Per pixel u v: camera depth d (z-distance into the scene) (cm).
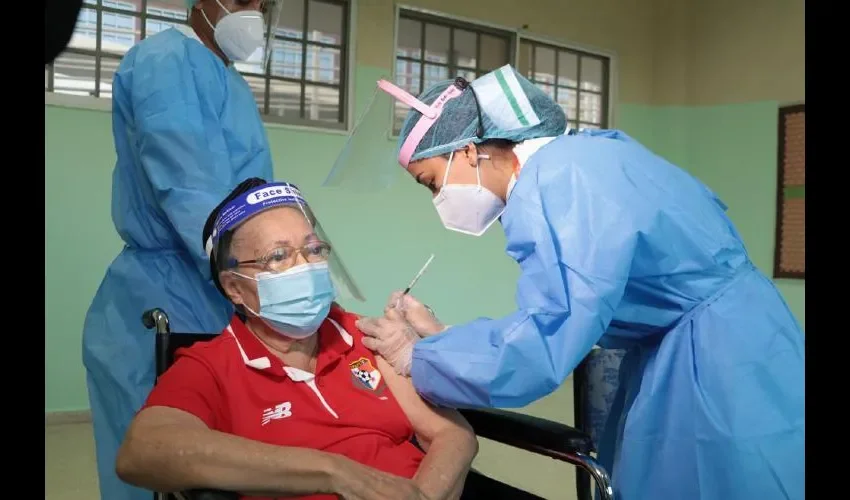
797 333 121
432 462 120
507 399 111
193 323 158
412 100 134
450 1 446
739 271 121
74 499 247
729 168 532
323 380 128
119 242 351
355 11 412
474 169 131
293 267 121
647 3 545
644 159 120
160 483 104
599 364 159
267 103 398
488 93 128
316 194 404
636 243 110
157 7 368
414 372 121
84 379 346
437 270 448
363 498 105
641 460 121
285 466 104
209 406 117
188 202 144
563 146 118
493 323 115
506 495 142
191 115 151
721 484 114
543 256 110
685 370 118
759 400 114
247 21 170
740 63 523
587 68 527
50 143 334
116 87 162
